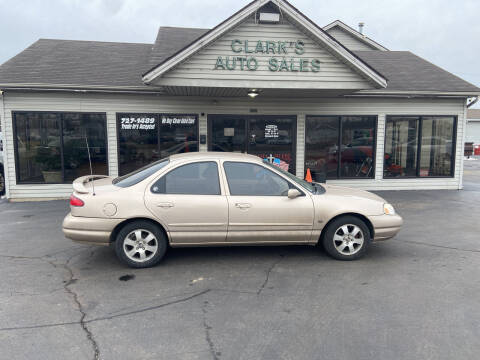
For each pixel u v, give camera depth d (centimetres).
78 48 1263
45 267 480
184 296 395
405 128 1137
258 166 500
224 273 461
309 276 452
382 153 1131
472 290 412
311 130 1105
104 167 1030
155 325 334
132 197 466
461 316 352
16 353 290
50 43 1288
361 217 516
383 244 588
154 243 479
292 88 862
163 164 496
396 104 1118
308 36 846
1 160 1055
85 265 488
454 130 1150
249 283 430
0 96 952
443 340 311
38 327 329
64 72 1025
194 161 491
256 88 864
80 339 310
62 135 998
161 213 466
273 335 318
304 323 339
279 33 841
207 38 803
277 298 391
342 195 520
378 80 848
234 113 1068
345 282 434
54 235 636
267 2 802
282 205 487
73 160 1013
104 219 461
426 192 1112
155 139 1043
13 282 430
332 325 335
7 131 970
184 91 938
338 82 866
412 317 350
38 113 979
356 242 510
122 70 1083
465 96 1098
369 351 295
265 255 530
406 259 516
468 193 1094
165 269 473
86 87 951
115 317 348
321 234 517
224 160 496
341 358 286
